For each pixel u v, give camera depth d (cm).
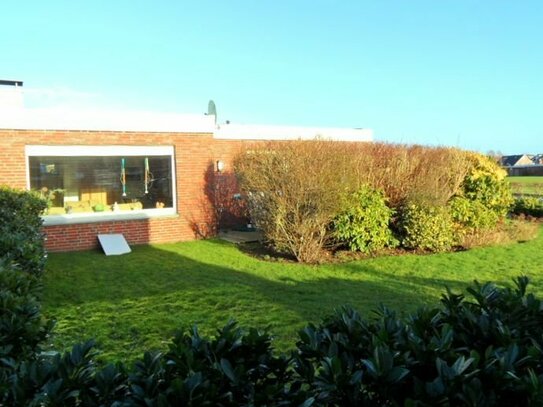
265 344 241
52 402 182
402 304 653
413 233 1084
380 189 1095
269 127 1545
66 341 507
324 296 700
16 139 1088
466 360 205
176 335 245
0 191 862
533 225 1434
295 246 998
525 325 267
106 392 197
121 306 648
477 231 1193
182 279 818
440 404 185
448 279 818
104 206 1202
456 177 1217
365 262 969
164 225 1254
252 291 732
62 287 756
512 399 203
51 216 1137
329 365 205
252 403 194
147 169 1248
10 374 205
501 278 823
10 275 316
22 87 1305
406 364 209
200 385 189
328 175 965
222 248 1152
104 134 1182
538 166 4109
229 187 1413
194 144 1289
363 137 1736
